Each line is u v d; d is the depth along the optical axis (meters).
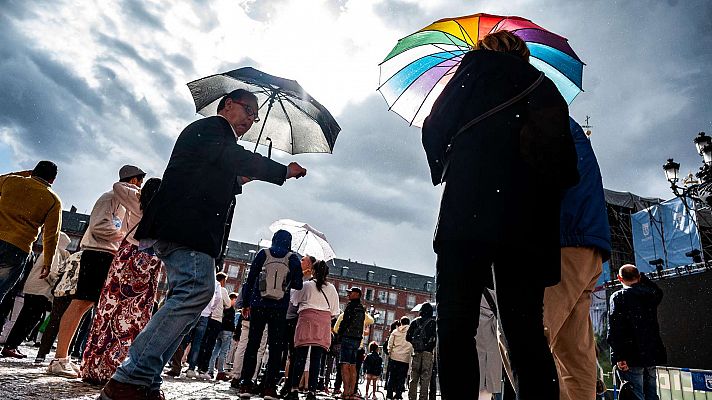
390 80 3.67
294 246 9.37
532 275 1.44
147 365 2.14
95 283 4.02
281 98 4.03
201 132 2.46
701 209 14.81
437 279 1.51
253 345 4.95
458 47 3.30
